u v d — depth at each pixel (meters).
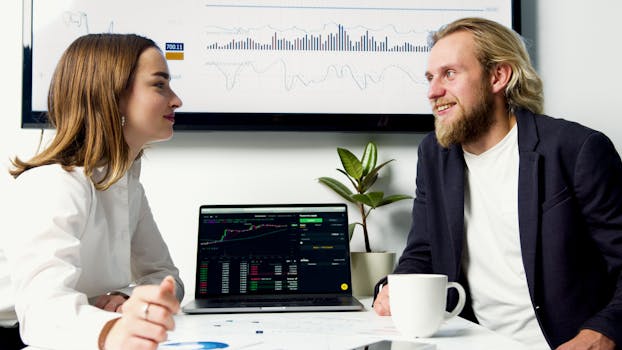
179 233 1.53
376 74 1.54
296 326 0.89
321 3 1.54
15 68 1.52
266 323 0.93
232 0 1.52
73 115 0.99
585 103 1.61
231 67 1.52
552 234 1.10
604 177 1.11
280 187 1.55
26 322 0.75
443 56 1.23
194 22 1.51
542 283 1.11
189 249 1.53
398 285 0.80
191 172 1.54
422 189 1.34
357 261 1.41
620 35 1.62
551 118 1.20
